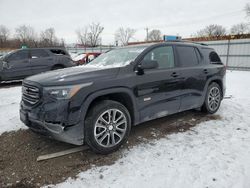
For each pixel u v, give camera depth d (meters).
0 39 47.53
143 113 3.47
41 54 9.90
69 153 3.11
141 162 2.88
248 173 2.60
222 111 5.11
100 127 2.99
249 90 7.74
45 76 3.11
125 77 3.20
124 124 3.22
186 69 4.10
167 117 4.70
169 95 3.82
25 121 3.08
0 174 2.63
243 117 4.66
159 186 2.40
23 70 9.41
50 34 53.06
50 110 2.74
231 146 3.29
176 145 3.35
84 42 54.44
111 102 3.08
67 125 2.75
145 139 3.58
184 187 2.38
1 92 7.88
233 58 16.44
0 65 9.04
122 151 3.18
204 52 4.74
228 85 8.89
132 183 2.45
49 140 3.55
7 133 3.89
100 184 2.45
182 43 4.32
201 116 4.75
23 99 3.20
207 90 4.66
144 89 3.42
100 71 3.12
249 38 16.53
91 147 2.96
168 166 2.78
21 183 2.47
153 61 3.31
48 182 2.49
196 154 3.07
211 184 2.42
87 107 2.85
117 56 3.96
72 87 2.76
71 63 10.74
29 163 2.87
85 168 2.76
